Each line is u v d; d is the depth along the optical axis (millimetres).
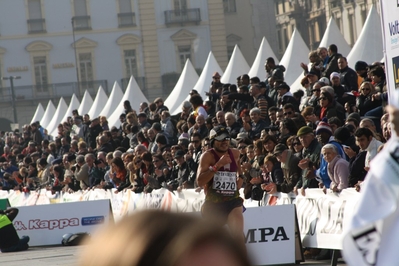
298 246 19281
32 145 57906
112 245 1951
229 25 132500
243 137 24109
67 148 52125
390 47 18422
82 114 78125
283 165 20016
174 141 34875
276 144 21328
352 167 17484
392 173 4594
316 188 18781
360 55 40344
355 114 21766
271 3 134375
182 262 1940
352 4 116250
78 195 36312
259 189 21594
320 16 129125
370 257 4633
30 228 31172
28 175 48750
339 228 17391
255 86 30938
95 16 126438
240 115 28578
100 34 126312
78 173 36531
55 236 31219
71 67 126125
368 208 4637
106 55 126625
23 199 43531
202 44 127375
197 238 1972
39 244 31125
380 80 23328
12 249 28969
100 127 48625
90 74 126625
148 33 126625
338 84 25938
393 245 4629
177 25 126875
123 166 32344
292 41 49781
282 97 29406
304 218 19125
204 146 25031
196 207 24781
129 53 126938
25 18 125562
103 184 33781
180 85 60812
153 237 1955
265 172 21375
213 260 1962
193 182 26500
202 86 57625
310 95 28828
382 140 18828
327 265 18594
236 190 16031
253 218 19250
